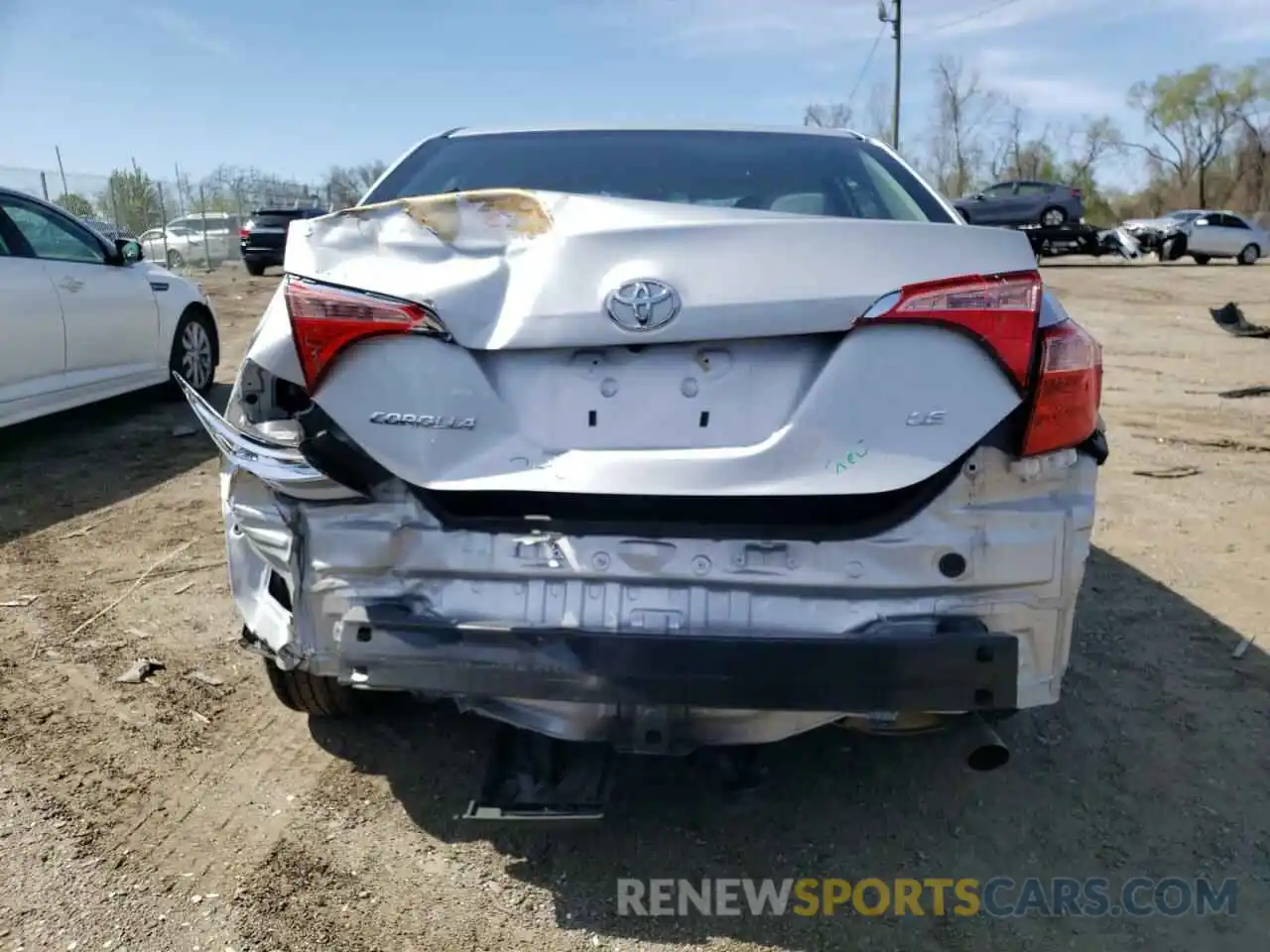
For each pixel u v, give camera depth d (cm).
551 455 218
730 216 215
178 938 226
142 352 702
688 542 217
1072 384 214
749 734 222
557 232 218
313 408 228
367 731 310
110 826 263
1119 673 355
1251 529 510
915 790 286
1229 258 3033
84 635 369
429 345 219
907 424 210
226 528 259
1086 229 2666
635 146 320
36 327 591
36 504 517
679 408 216
